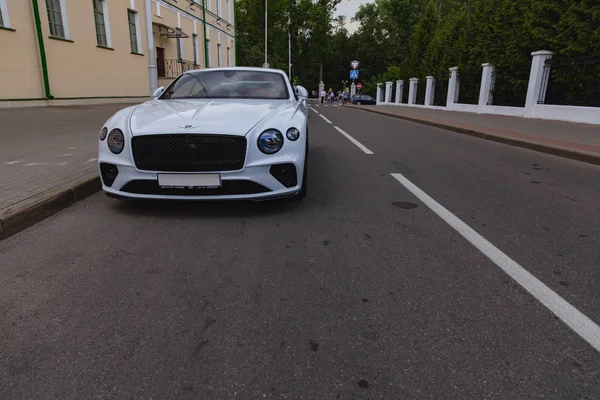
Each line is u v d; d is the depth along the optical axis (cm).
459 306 230
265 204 413
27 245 307
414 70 3023
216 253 296
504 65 1644
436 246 314
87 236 325
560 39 1327
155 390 166
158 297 237
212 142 345
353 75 3453
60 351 189
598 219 388
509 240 329
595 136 945
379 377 174
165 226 349
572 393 166
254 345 195
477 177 566
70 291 242
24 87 1397
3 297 234
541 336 203
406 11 5491
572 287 253
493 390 167
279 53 7125
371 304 231
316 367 180
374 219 375
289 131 373
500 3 1802
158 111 393
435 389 167
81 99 1656
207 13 2975
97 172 479
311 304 231
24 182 427
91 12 1691
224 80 520
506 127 1154
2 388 166
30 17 1396
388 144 892
